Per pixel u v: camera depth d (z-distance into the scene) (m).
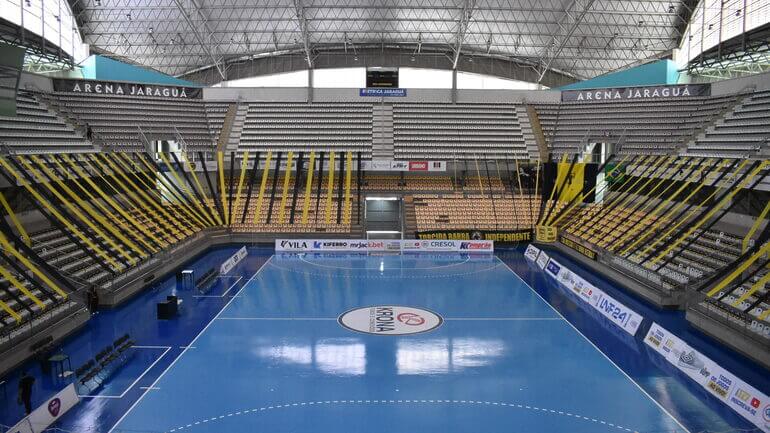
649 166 44.88
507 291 30.81
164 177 45.91
